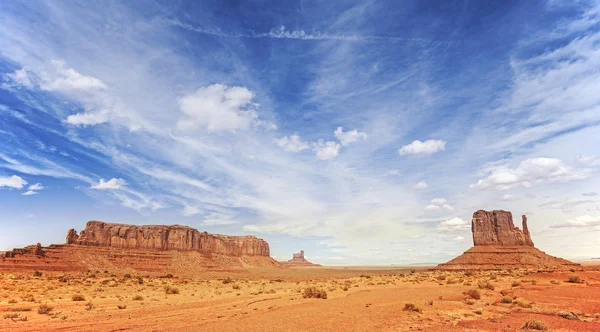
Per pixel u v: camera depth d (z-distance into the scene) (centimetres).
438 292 3822
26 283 5991
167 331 1792
